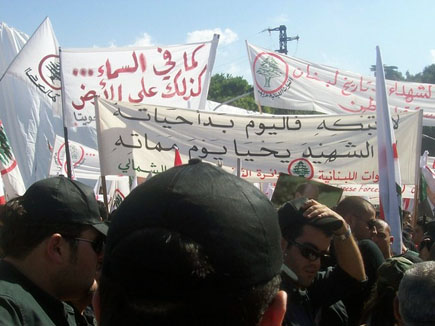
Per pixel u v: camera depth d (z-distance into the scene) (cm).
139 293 76
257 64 918
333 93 918
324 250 225
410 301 177
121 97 709
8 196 471
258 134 600
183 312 76
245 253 78
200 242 76
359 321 291
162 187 81
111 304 81
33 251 175
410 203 977
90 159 876
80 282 179
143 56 724
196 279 75
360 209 350
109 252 83
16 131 788
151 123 587
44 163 829
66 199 178
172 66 736
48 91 794
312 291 259
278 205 360
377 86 508
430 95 997
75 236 177
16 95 792
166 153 586
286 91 913
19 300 159
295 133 602
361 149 597
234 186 82
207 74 746
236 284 77
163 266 75
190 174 82
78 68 695
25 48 791
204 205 78
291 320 215
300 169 598
